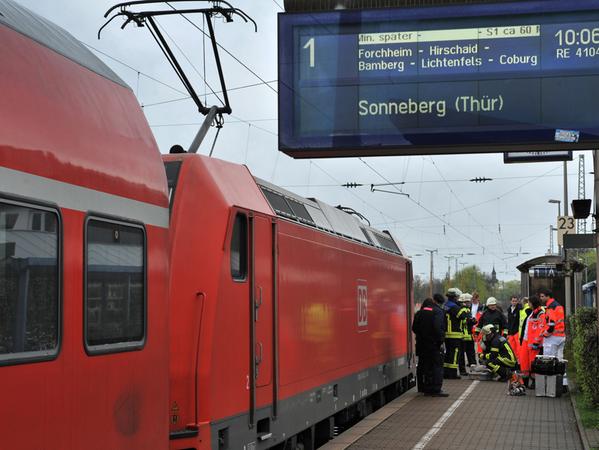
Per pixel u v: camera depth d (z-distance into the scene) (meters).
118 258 5.36
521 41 11.86
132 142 5.74
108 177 5.30
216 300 7.53
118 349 5.27
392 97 12.02
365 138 12.03
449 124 11.93
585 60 11.75
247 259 8.42
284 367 9.62
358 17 12.13
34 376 4.40
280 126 12.16
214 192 7.82
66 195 4.80
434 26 12.00
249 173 9.35
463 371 21.47
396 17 12.05
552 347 17.27
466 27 11.95
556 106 11.77
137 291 5.59
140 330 5.61
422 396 17.25
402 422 13.70
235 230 8.16
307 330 10.66
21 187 4.39
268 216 9.11
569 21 11.79
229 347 7.85
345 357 12.88
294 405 10.02
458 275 102.00
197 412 7.32
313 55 12.16
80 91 5.23
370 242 15.50
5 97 4.39
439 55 11.99
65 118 4.92
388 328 16.77
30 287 4.42
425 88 12.00
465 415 14.47
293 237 10.11
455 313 20.73
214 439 7.45
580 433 12.17
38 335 4.47
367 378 14.53
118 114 5.66
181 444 7.18
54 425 4.56
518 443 11.72
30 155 4.49
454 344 20.75
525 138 11.80
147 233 5.77
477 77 11.91
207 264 7.58
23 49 4.73
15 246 4.31
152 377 5.75
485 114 11.87
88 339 4.96
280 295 9.51
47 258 4.58
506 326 22.03
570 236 14.08
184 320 7.45
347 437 12.22
